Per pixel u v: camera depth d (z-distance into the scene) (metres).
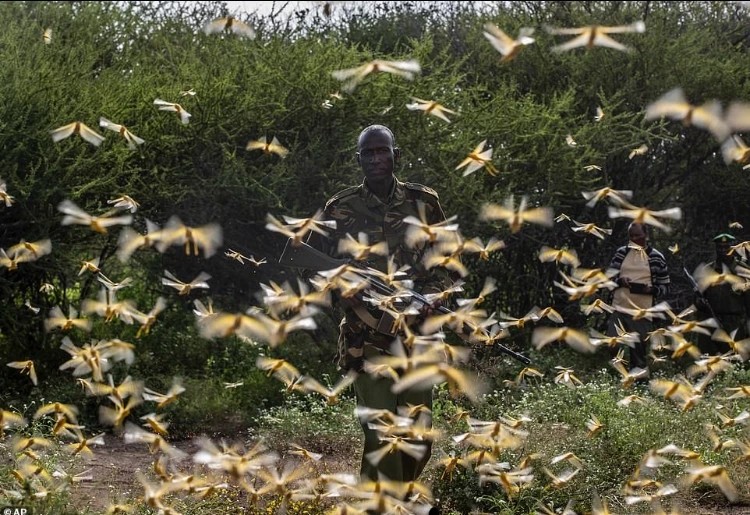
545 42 17.22
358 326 5.25
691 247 17.34
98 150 10.91
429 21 19.28
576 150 14.45
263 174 12.48
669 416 8.10
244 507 6.07
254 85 13.16
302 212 13.12
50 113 10.69
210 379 11.55
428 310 5.12
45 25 13.70
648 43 17.06
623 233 16.16
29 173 10.62
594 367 13.28
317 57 13.73
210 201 12.65
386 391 5.24
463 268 4.09
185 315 13.39
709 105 2.46
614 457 7.21
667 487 4.17
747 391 4.52
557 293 15.30
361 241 3.97
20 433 7.33
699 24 19.36
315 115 13.33
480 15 18.81
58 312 3.97
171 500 5.79
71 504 5.44
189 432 9.87
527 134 14.25
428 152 13.66
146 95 12.25
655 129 16.58
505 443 4.35
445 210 13.66
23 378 10.83
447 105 14.11
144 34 15.00
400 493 3.99
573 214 15.81
